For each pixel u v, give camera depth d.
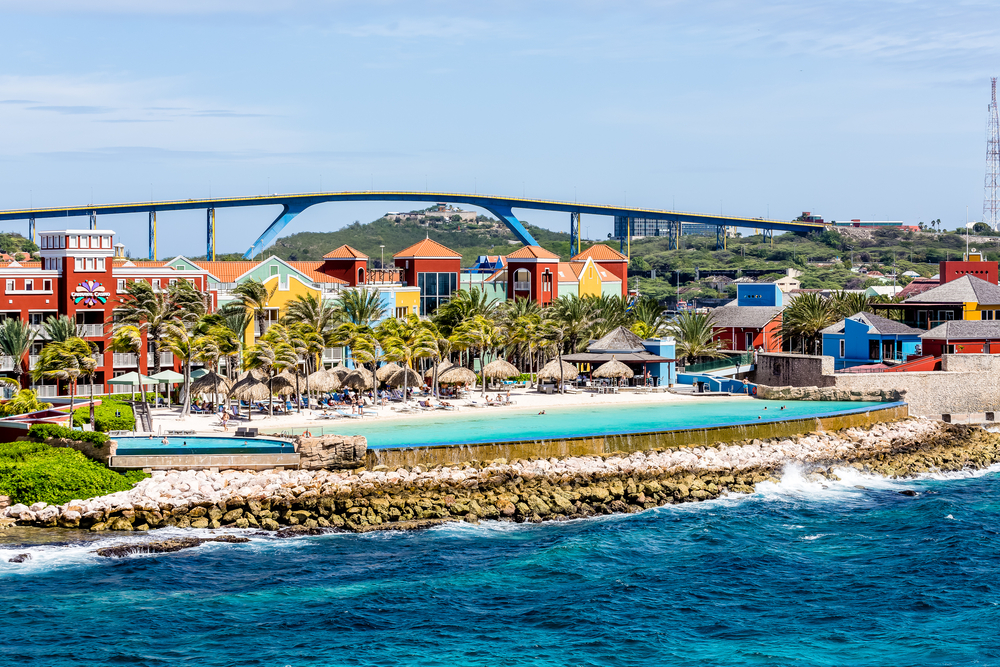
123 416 82.75
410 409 95.56
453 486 72.06
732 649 49.56
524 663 47.78
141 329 102.06
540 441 76.31
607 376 108.31
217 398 94.44
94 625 50.91
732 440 84.81
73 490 65.56
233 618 52.22
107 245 103.12
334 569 59.53
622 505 73.50
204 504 66.56
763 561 62.62
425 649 49.12
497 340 107.06
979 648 49.56
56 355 81.38
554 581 58.47
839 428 92.62
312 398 100.19
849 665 47.81
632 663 47.94
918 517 72.50
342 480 69.56
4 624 50.75
